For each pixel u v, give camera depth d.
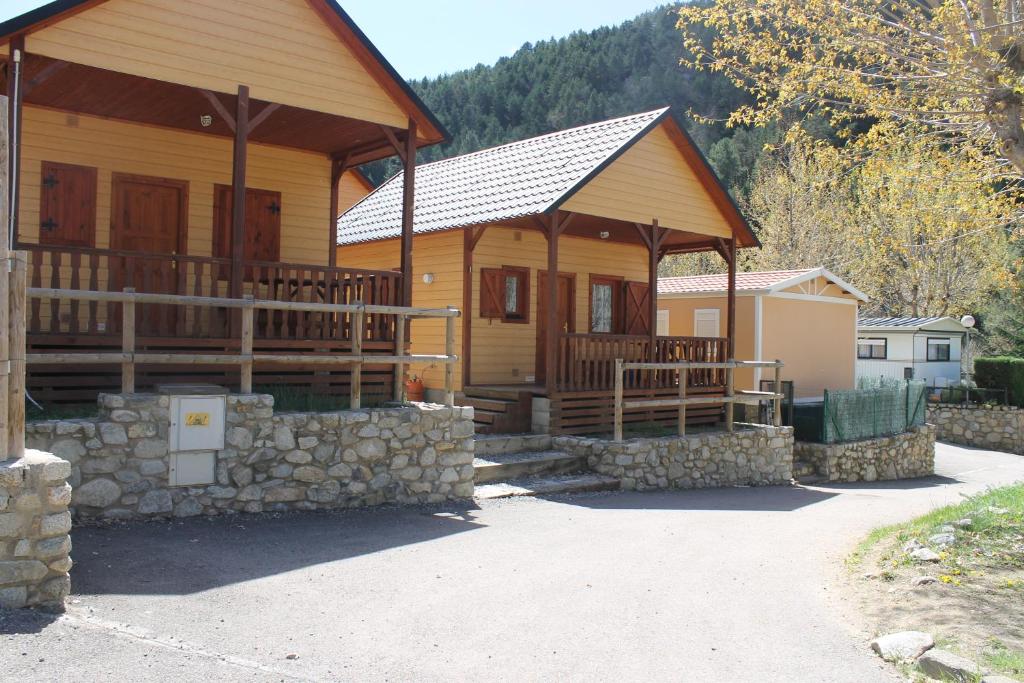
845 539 9.89
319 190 14.39
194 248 13.00
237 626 5.36
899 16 10.51
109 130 12.26
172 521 8.18
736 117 10.71
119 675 4.37
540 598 6.48
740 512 11.93
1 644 4.64
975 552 7.94
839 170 11.13
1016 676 4.95
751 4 10.11
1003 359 28.66
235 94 10.51
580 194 14.57
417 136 12.71
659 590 6.95
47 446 7.57
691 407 17.17
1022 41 8.97
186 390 8.57
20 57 8.98
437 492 10.52
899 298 37.22
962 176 10.63
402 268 12.18
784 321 22.45
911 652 5.40
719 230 17.53
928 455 22.58
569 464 13.48
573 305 17.86
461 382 15.70
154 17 9.88
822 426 19.56
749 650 5.52
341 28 11.22
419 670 4.84
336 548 7.68
